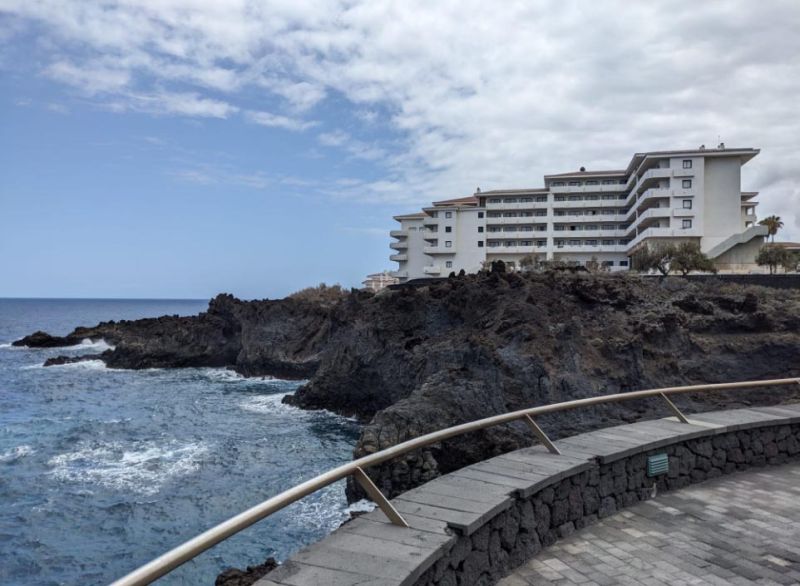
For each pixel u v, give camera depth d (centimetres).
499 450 2117
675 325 3047
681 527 639
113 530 1783
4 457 2577
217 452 2658
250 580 1027
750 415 927
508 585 508
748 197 8388
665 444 757
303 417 3488
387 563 399
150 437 2958
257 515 349
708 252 6406
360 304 4025
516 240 8569
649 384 2673
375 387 3462
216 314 6581
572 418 2327
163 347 6275
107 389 4684
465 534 464
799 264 5688
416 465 2067
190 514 1906
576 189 8381
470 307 3219
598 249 8112
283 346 5416
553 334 2650
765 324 3161
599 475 673
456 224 8638
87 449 2716
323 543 435
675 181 7062
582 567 541
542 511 589
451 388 2383
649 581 511
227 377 5453
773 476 831
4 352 7731
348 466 450
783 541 600
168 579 1459
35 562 1580
